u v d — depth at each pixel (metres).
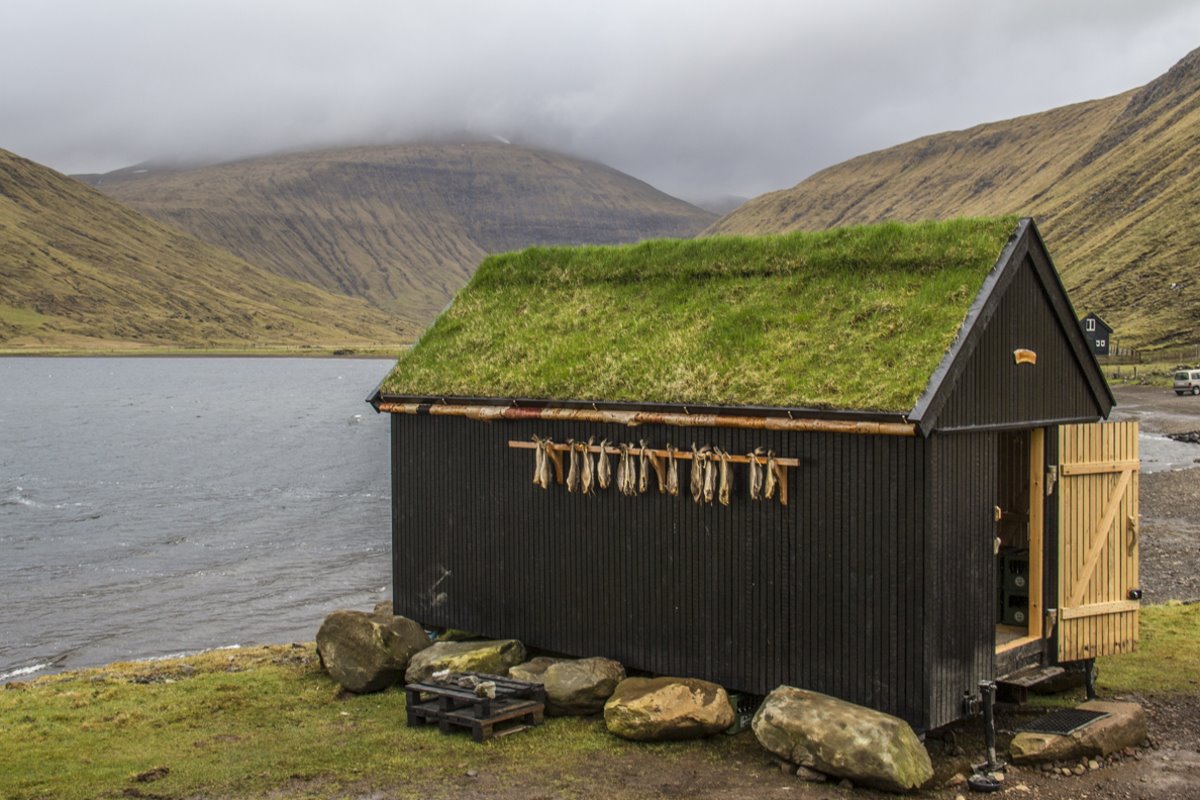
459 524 21.39
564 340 20.94
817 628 16.36
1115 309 158.75
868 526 15.78
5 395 171.00
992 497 16.61
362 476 75.56
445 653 19.67
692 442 17.67
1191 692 19.34
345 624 20.75
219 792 15.33
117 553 49.09
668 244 22.14
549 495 19.86
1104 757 16.00
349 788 15.30
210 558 47.81
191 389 190.00
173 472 78.25
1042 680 17.28
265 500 64.69
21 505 63.16
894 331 16.86
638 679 18.08
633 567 18.66
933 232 18.28
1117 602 18.52
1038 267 17.50
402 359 22.84
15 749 17.61
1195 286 154.00
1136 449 18.81
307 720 18.73
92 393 177.25
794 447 16.53
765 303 19.14
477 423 20.98
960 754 16.25
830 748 14.90
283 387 198.25
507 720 17.86
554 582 19.83
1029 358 17.25
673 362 18.58
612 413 18.47
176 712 19.58
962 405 15.91
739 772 15.54
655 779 15.30
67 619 37.41
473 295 24.11
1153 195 198.88
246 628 35.81
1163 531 43.03
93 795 15.35
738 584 17.28
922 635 15.23
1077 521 18.05
